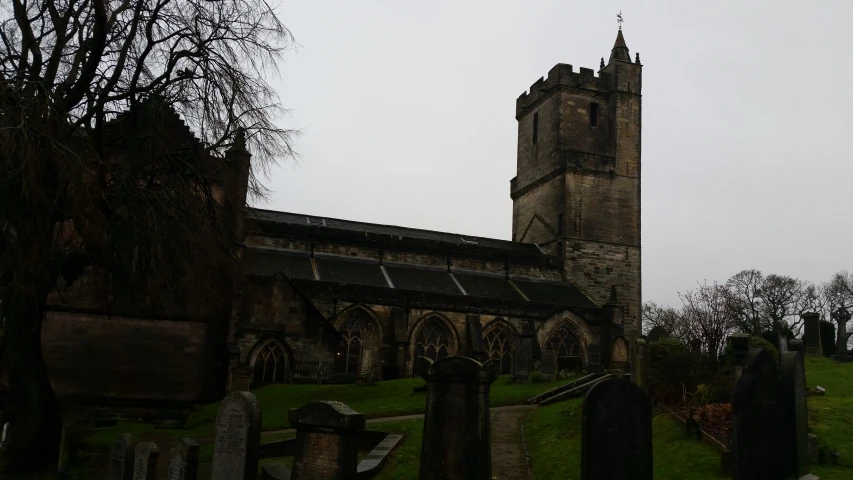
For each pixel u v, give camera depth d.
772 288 88.19
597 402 13.73
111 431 27.92
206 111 23.72
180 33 23.64
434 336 49.72
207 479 18.69
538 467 17.86
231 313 38.69
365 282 50.81
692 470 16.08
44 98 19.17
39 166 18.30
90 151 20.83
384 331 48.09
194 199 23.31
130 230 21.77
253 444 15.81
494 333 51.00
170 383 36.19
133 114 23.06
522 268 60.47
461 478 14.17
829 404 21.38
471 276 57.81
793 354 14.92
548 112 67.94
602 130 66.88
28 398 21.50
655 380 22.91
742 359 15.23
